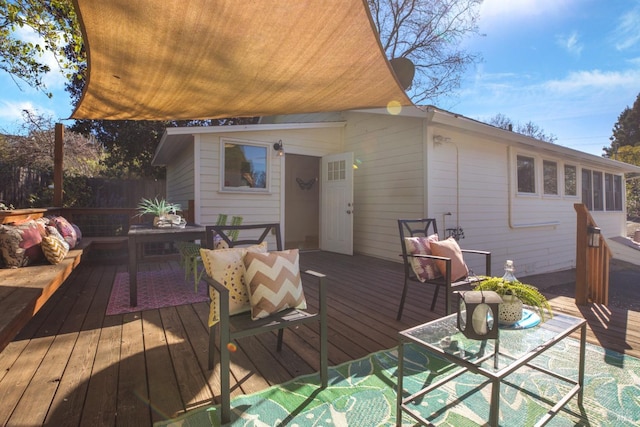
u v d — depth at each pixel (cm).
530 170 704
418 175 537
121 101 302
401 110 503
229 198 588
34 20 495
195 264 376
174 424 152
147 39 202
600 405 168
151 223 473
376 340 245
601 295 340
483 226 600
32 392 176
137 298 345
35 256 308
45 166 888
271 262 192
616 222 1025
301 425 152
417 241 293
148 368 203
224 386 153
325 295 186
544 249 736
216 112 361
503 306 165
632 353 222
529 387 184
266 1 168
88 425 151
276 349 229
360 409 163
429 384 185
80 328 266
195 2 169
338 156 665
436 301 343
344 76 254
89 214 545
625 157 2070
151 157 1184
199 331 261
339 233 663
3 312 176
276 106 338
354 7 173
